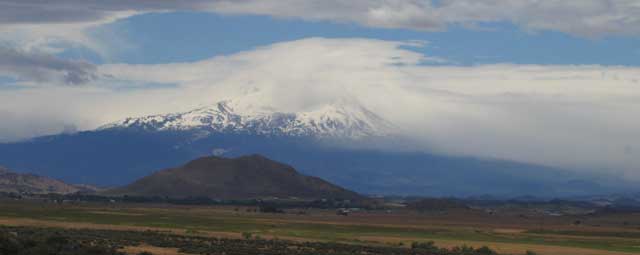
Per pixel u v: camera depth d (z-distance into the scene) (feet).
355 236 636.07
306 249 442.50
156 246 429.38
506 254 490.08
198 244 444.55
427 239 628.69
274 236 589.32
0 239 326.03
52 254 328.29
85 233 504.43
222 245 449.48
